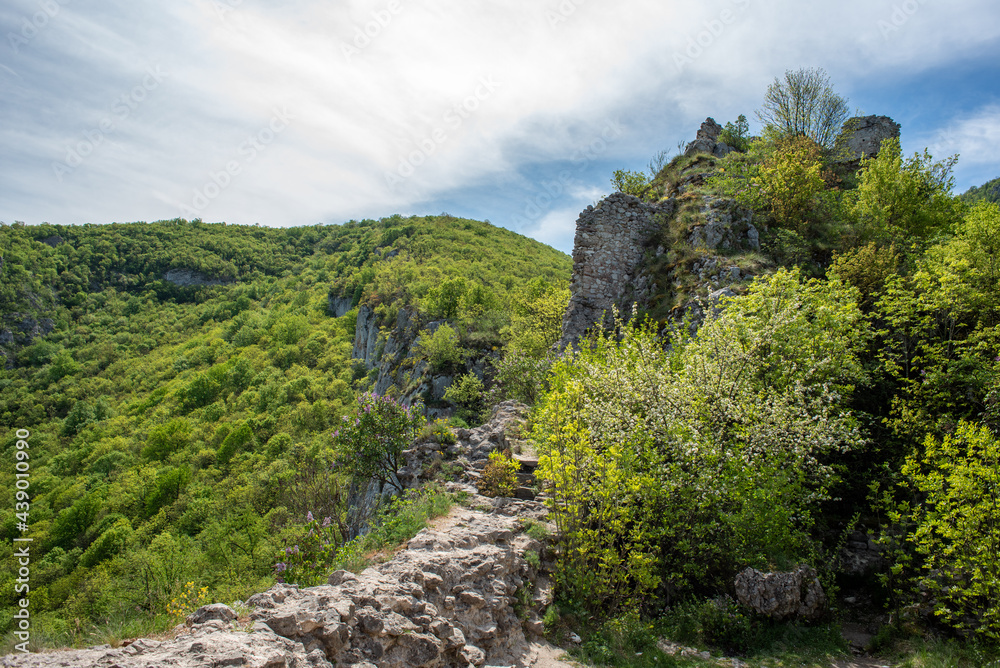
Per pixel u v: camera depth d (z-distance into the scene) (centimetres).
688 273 1680
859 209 1811
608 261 1958
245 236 13388
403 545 694
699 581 779
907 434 912
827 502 992
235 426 5119
